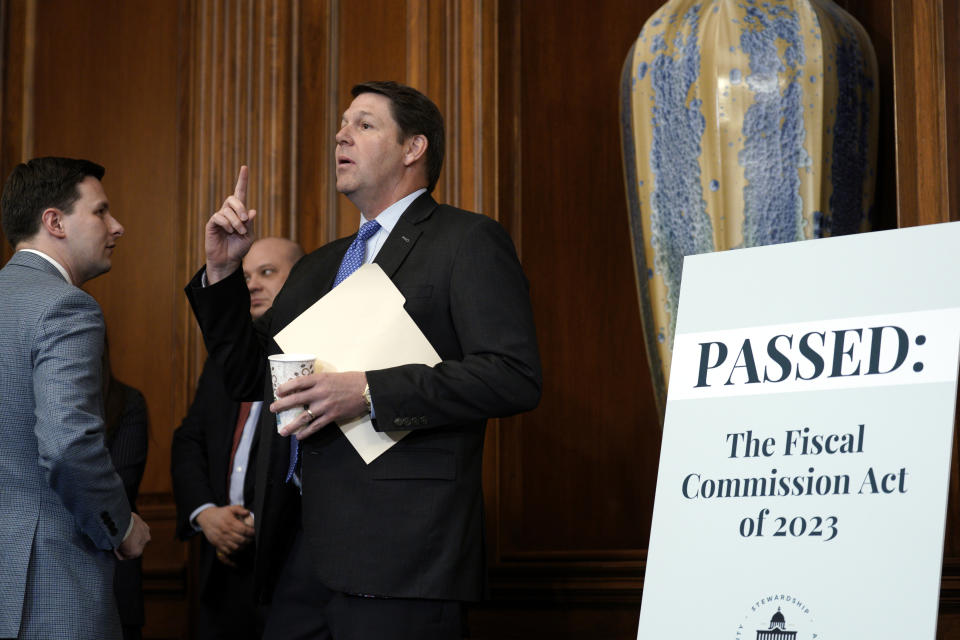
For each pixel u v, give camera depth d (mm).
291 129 3500
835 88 2775
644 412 3398
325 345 2016
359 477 1969
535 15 3453
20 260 2178
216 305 2188
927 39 2807
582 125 3461
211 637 2852
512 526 3256
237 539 2777
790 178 2742
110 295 3633
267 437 2176
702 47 2814
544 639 3186
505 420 3273
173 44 3676
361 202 2256
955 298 1701
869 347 1746
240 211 2164
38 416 1933
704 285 1943
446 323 2059
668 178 2846
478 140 3305
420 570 1915
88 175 2348
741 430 1813
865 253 1807
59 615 1921
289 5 3549
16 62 3701
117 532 2010
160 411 3553
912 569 1603
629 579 3139
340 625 1946
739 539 1756
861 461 1692
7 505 1946
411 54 3416
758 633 1692
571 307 3395
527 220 3373
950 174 2750
